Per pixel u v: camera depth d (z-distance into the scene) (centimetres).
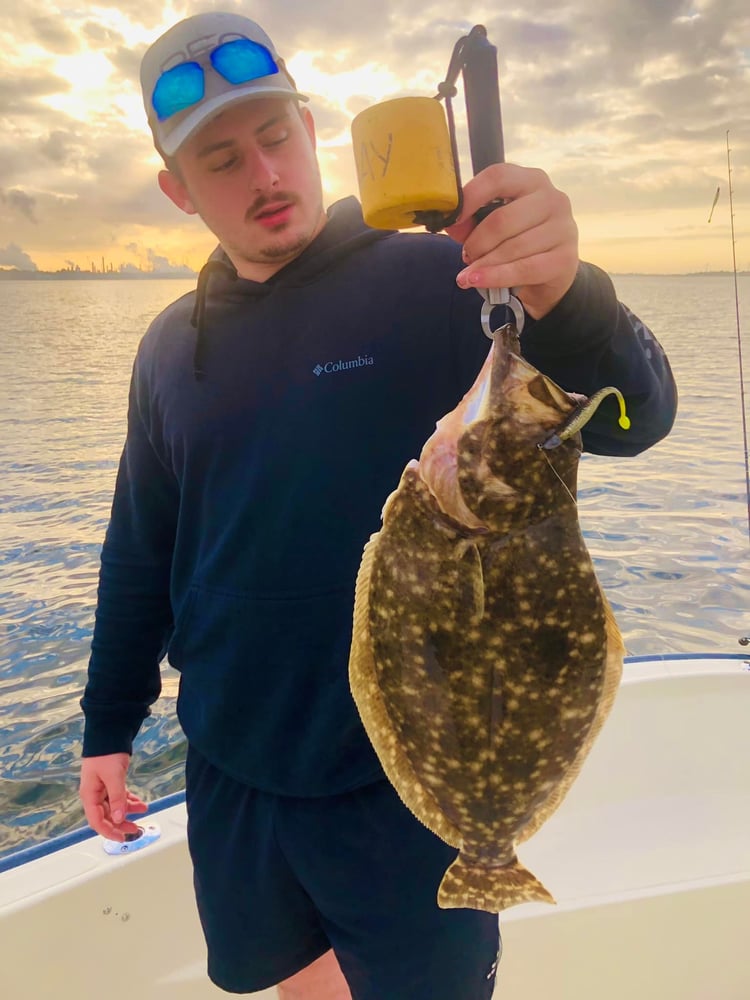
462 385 148
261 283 161
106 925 205
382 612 123
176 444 169
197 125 142
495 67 95
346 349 150
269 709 155
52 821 363
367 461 147
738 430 1040
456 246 157
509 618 116
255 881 164
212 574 163
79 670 495
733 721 277
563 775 125
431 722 123
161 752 421
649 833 255
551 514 115
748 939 226
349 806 152
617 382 124
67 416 1190
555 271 100
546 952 220
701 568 621
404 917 149
